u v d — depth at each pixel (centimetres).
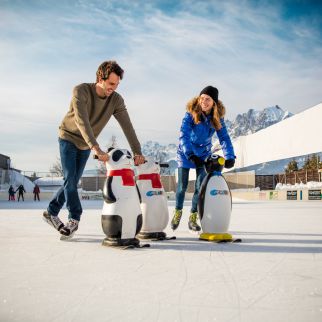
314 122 1805
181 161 417
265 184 3828
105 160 316
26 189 3969
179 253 278
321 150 1762
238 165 2772
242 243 337
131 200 311
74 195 356
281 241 352
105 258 257
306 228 497
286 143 2080
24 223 583
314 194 2522
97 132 370
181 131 397
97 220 661
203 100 393
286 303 153
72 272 212
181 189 418
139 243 315
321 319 134
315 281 191
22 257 260
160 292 170
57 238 372
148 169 375
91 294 167
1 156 3838
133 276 202
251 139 2564
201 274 207
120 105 372
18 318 136
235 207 1345
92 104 349
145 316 138
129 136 382
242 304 152
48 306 150
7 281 191
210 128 411
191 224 426
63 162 358
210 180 360
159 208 368
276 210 1088
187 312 142
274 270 218
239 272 212
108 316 138
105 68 330
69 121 355
